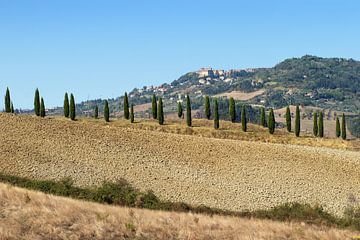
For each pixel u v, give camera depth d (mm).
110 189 55281
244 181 79188
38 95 127188
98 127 103188
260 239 29625
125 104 143875
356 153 105062
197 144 99125
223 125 140875
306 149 103875
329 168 91000
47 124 98125
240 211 60156
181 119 163625
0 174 66812
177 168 82312
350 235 33000
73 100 130250
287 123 144500
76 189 58375
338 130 143125
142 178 74812
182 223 32188
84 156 81625
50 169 73125
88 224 29328
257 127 142625
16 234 26703
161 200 60500
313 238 31203
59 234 27422
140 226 30203
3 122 94750
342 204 71312
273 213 52312
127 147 90500
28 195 34625
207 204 64812
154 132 106250
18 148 80062
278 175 84125
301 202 70312
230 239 29703
